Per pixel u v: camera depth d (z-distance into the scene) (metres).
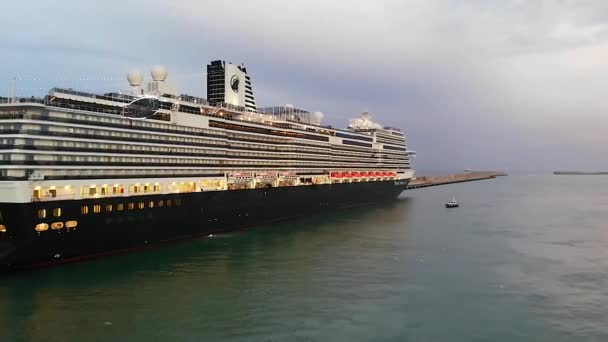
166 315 47.59
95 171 67.12
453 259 72.56
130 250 72.81
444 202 167.62
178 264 66.62
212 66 111.12
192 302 51.41
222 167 93.25
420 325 46.34
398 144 181.50
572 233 97.25
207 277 60.62
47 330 43.53
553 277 63.03
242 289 56.09
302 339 42.72
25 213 57.28
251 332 44.09
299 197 117.12
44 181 59.81
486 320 47.81
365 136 154.50
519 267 68.06
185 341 42.00
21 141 58.62
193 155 85.88
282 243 83.19
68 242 62.94
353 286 58.06
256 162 104.00
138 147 74.69
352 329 45.12
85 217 64.38
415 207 148.88
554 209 144.38
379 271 65.00
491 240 88.50
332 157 134.62
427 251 78.06
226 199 91.75
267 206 105.00
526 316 48.97
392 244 83.56
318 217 120.88
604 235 94.81
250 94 119.44
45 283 56.31
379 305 51.59
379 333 44.38
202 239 85.69
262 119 108.38
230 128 96.56
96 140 67.56
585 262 71.38
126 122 73.25
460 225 107.56
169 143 80.81
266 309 49.81
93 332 43.41
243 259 70.56
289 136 115.88
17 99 62.41
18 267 59.38
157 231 76.69
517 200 179.50
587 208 147.38
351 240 87.06
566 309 51.09
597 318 48.56
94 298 51.94
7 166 57.59
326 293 55.25
